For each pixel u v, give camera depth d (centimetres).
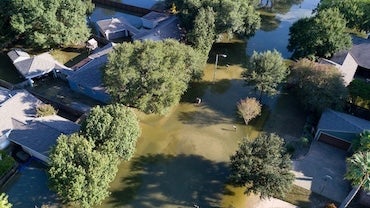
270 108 6556
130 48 5712
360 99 6406
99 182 4381
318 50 7369
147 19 8569
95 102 6419
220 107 6531
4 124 5309
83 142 4509
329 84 5922
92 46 7719
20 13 6894
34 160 5284
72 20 7281
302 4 10675
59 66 6838
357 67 7494
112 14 9681
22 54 6975
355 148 5272
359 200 4897
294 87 6938
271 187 4494
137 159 5431
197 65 6419
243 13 7638
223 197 4944
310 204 4878
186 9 7581
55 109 6166
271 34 8944
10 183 4978
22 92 5847
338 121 5678
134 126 5025
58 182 4281
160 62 5734
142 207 4769
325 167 5422
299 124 6228
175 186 5066
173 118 6234
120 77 5466
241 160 4619
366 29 8431
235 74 7412
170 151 5597
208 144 5759
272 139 4772
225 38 8562
